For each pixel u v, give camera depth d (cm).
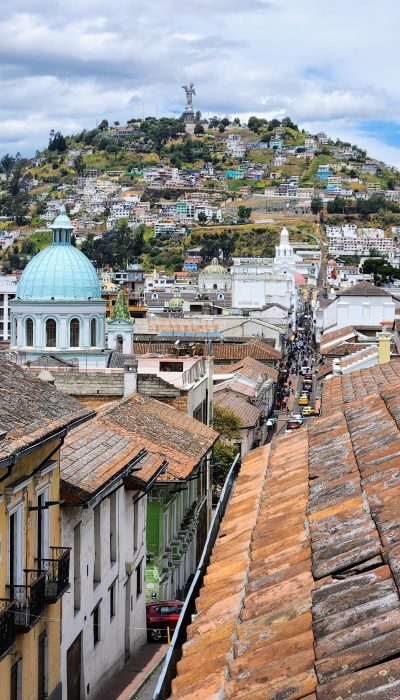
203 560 2889
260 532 2497
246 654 1695
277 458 3459
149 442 5003
